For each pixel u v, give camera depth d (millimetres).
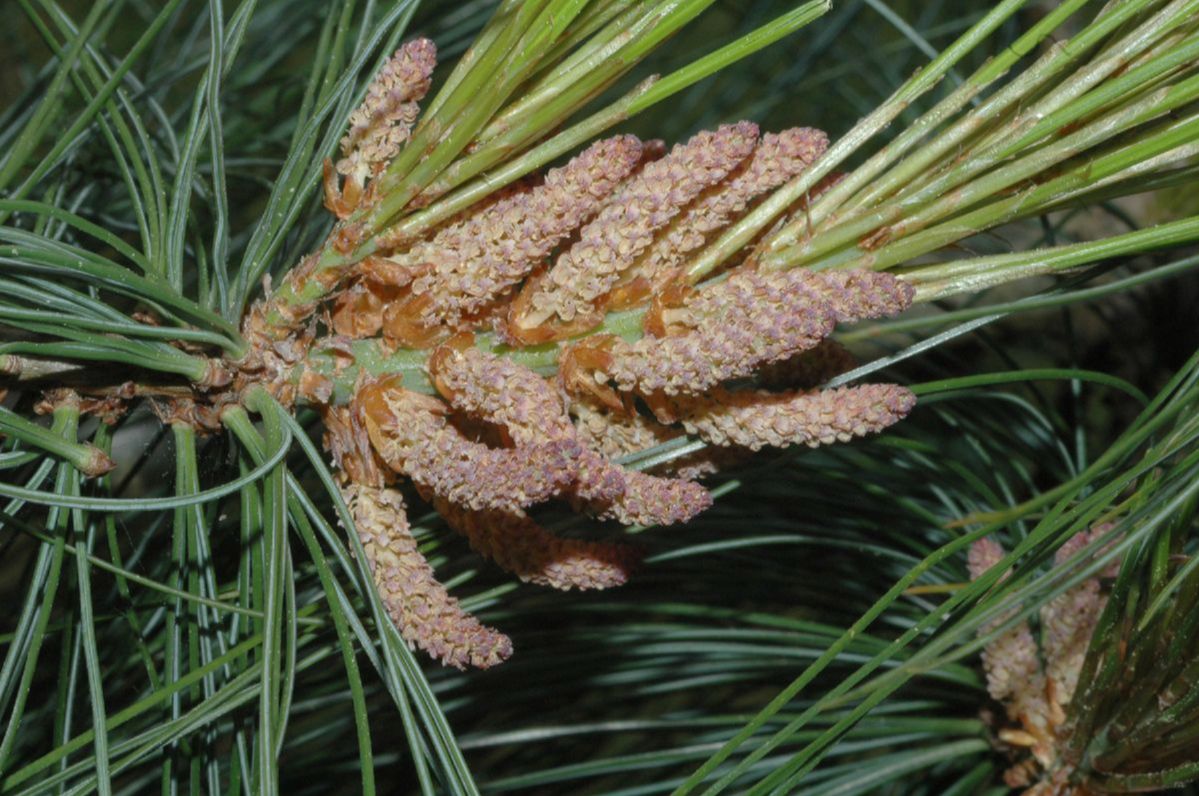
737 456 227
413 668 208
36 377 214
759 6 382
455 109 205
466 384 210
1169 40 201
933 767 272
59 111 258
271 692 200
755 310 202
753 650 261
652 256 212
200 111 224
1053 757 246
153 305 214
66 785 222
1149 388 317
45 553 213
